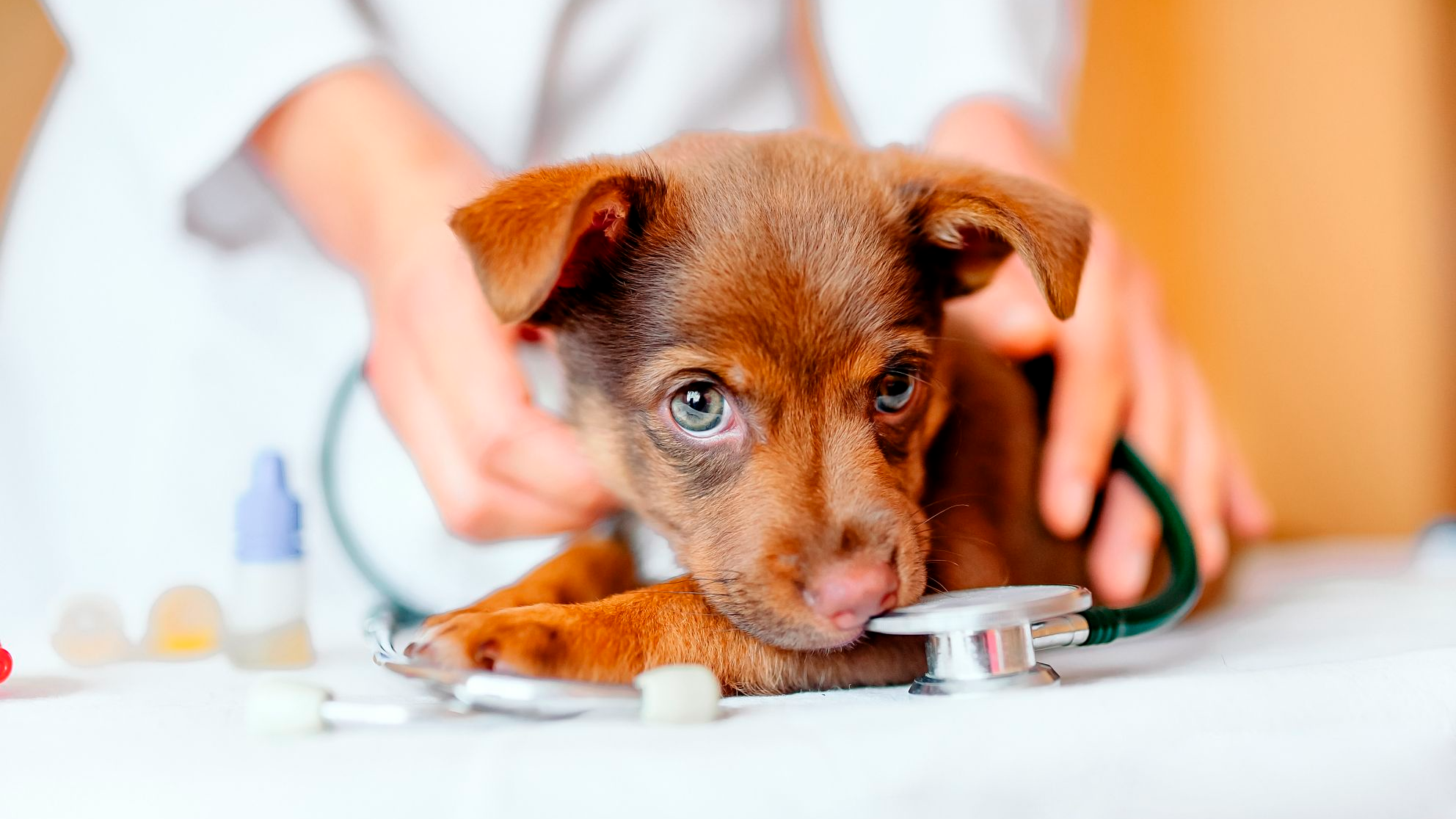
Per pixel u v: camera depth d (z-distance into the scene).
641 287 0.53
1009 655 0.42
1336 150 1.44
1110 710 0.38
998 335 0.61
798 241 0.52
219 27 0.64
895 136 0.86
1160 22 1.43
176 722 0.42
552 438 0.58
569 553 0.56
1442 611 0.56
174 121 0.65
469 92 0.74
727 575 0.50
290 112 0.65
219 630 0.55
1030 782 0.37
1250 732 0.38
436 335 0.59
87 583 0.78
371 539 0.73
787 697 0.45
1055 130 0.84
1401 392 1.45
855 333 0.52
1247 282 1.46
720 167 0.55
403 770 0.37
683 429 0.53
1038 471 0.58
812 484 0.51
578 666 0.46
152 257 0.76
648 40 0.79
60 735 0.40
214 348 0.76
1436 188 1.43
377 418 0.73
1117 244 0.69
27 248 0.78
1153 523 0.58
